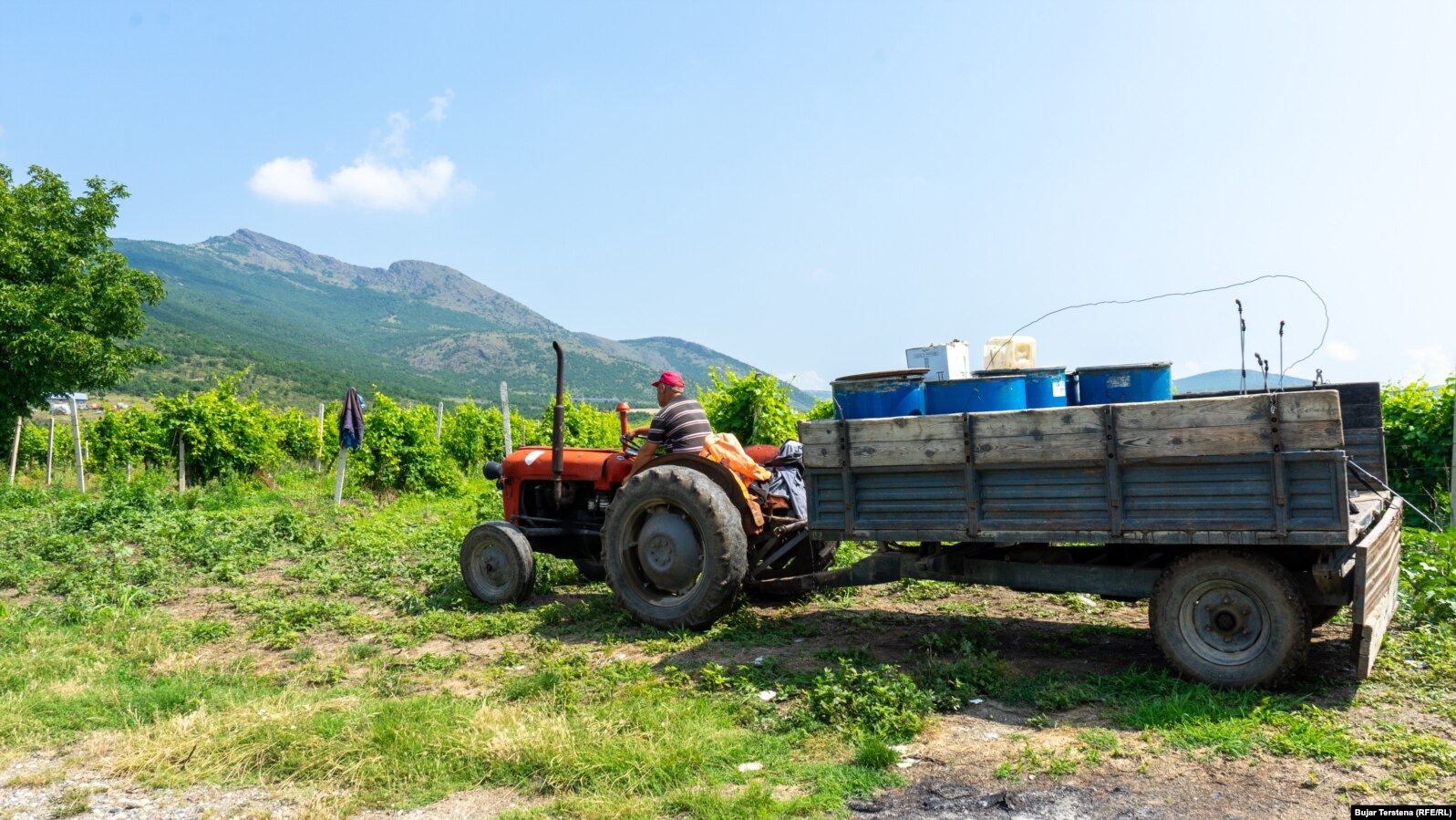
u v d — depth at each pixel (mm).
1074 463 4746
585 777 3805
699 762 3918
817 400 15906
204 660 6141
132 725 4734
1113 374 5523
